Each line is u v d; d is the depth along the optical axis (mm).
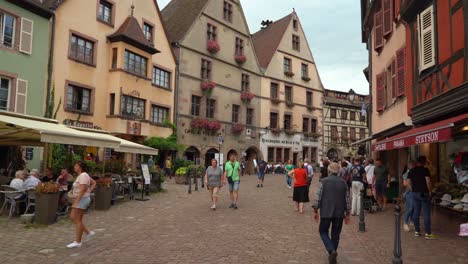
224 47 36625
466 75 8945
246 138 38625
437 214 11789
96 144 12375
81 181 7555
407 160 15617
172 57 30750
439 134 7730
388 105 16781
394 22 15477
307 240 8344
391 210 13023
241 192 19078
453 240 8242
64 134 10867
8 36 18812
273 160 41812
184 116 31828
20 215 10766
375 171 12961
